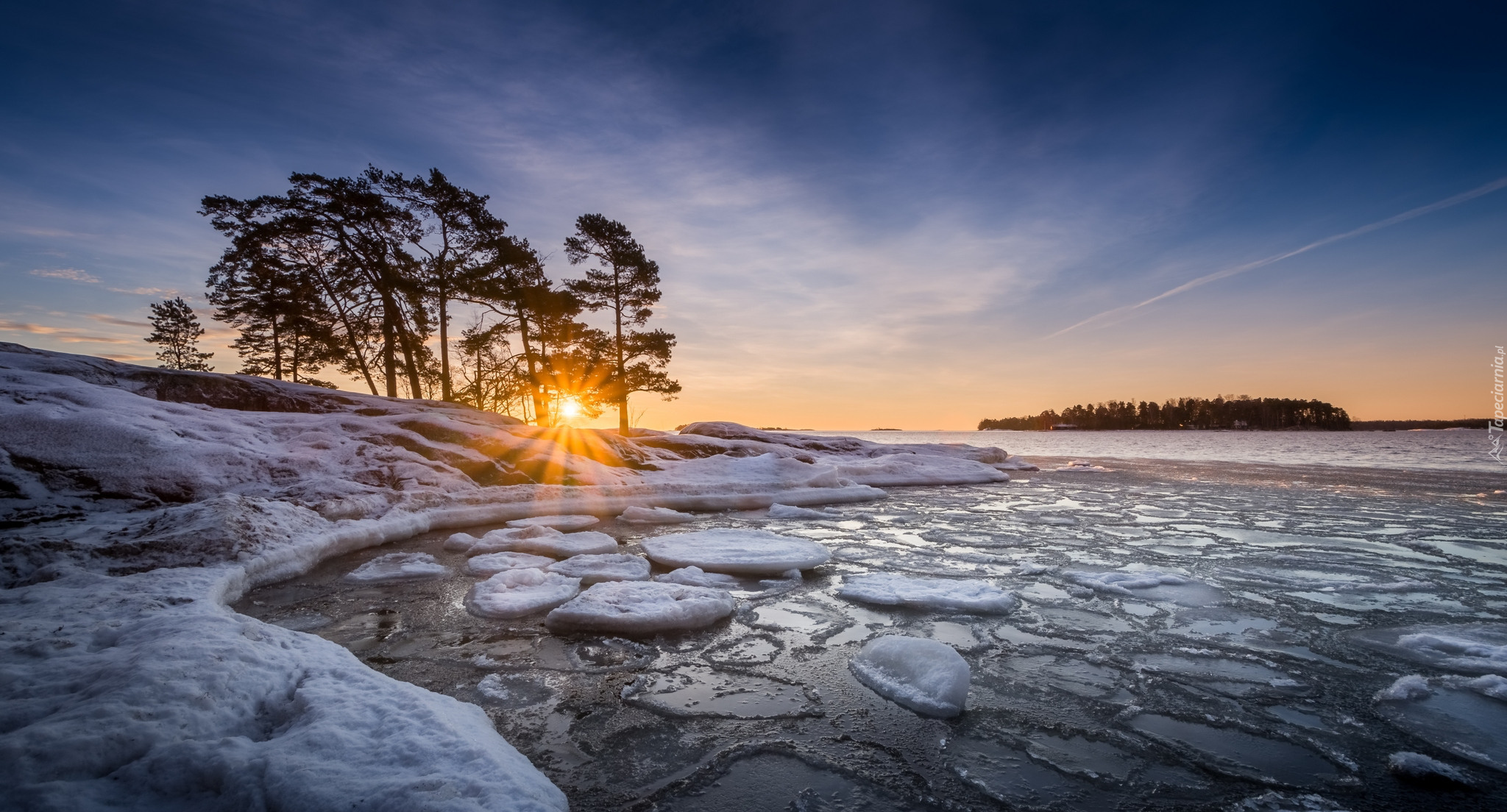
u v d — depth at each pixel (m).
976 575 6.61
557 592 5.63
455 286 21.84
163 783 2.01
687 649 4.41
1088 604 5.56
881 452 22.56
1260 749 3.07
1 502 6.55
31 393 8.56
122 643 3.20
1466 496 13.05
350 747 2.31
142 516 6.60
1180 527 9.59
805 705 3.54
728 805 2.57
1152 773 2.85
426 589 5.88
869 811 2.54
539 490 10.74
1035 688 3.79
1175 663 4.18
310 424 10.95
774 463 14.48
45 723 2.17
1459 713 3.45
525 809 2.04
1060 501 13.14
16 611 3.70
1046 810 2.55
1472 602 5.53
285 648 3.41
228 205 20.02
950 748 3.07
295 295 22.72
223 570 5.26
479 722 2.94
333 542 7.07
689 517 10.77
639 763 2.91
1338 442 64.19
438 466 10.79
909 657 3.92
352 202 20.41
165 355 32.47
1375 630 4.82
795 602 5.65
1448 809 2.55
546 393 23.70
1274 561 7.19
